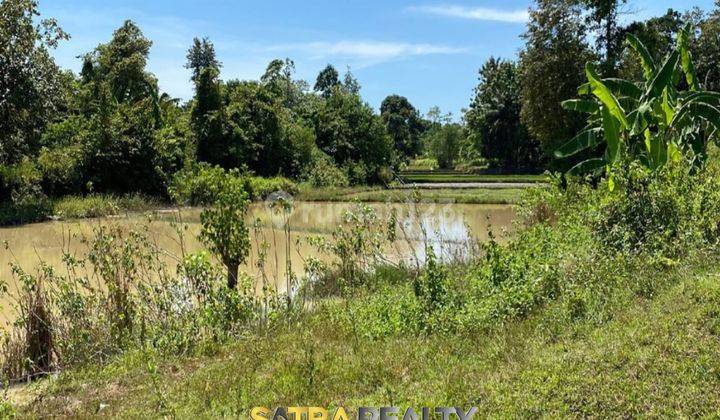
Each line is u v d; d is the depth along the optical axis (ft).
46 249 55.52
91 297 25.53
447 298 25.81
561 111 85.51
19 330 24.70
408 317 24.93
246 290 27.81
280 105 148.77
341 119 165.37
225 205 30.01
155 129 113.29
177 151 110.11
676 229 26.91
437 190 118.21
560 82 84.74
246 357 22.06
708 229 26.66
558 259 27.12
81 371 22.09
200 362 22.41
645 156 37.50
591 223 30.60
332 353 21.39
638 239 27.35
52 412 18.22
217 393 18.58
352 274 33.27
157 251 30.53
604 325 19.58
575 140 44.34
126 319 25.46
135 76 139.33
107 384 20.65
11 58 81.92
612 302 21.52
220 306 25.68
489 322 22.93
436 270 27.17
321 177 138.00
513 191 112.57
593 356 16.60
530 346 19.35
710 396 13.87
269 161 139.64
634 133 38.17
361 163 155.94
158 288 27.12
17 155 90.22
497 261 27.17
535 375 16.31
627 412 13.99
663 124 39.01
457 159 259.80
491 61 198.29
